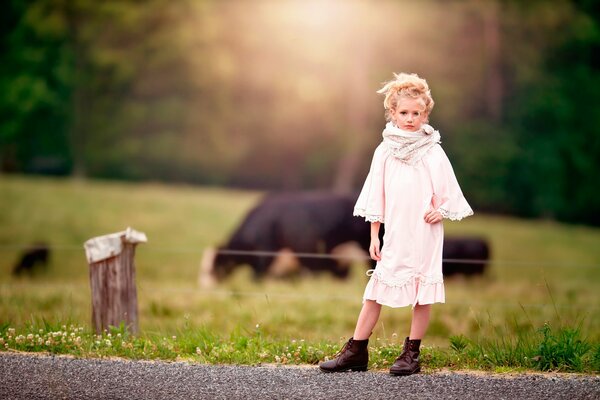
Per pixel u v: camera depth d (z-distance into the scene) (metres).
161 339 8.12
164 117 51.38
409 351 6.93
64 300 13.67
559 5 51.00
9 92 49.00
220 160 52.28
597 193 49.09
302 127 51.62
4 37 52.31
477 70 51.53
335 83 50.06
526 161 48.91
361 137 49.56
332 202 22.61
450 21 51.09
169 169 52.66
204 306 14.45
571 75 51.44
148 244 28.03
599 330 11.90
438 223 6.82
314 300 15.19
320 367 7.01
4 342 7.83
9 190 35.09
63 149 52.38
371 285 6.88
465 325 12.35
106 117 51.81
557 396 6.38
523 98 51.00
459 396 6.37
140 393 6.43
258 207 22.62
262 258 21.31
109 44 51.75
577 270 25.11
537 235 35.31
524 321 12.65
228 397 6.35
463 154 49.41
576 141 49.47
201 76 51.16
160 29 51.19
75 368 7.03
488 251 21.53
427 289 6.73
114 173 52.41
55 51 51.28
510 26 51.94
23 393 6.40
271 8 50.34
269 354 7.57
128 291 8.65
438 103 49.75
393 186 6.82
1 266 22.44
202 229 30.67
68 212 31.81
